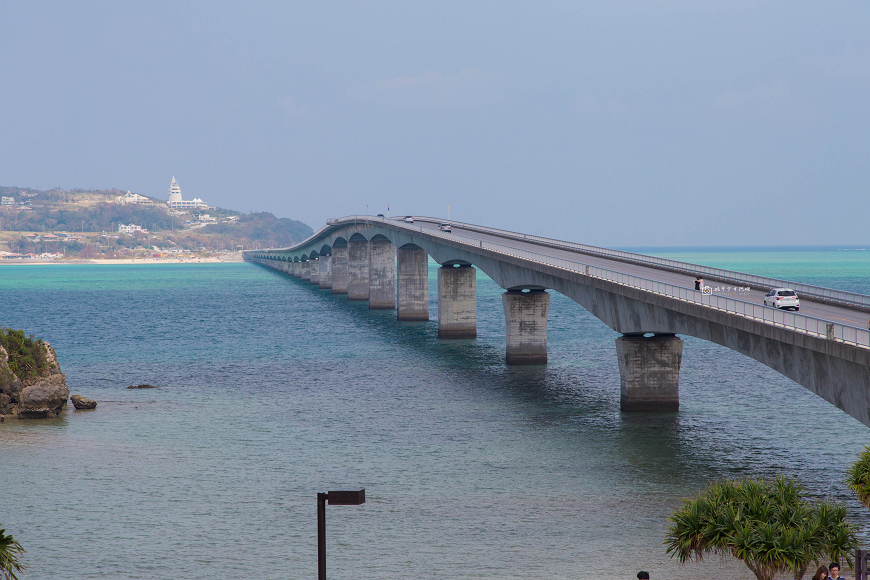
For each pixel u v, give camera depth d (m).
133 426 60.53
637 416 62.56
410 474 47.69
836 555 25.48
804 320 40.12
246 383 79.19
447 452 52.38
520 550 36.22
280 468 49.19
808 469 47.91
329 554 36.12
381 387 76.38
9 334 69.31
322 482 46.38
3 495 44.34
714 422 60.44
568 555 35.59
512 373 83.88
